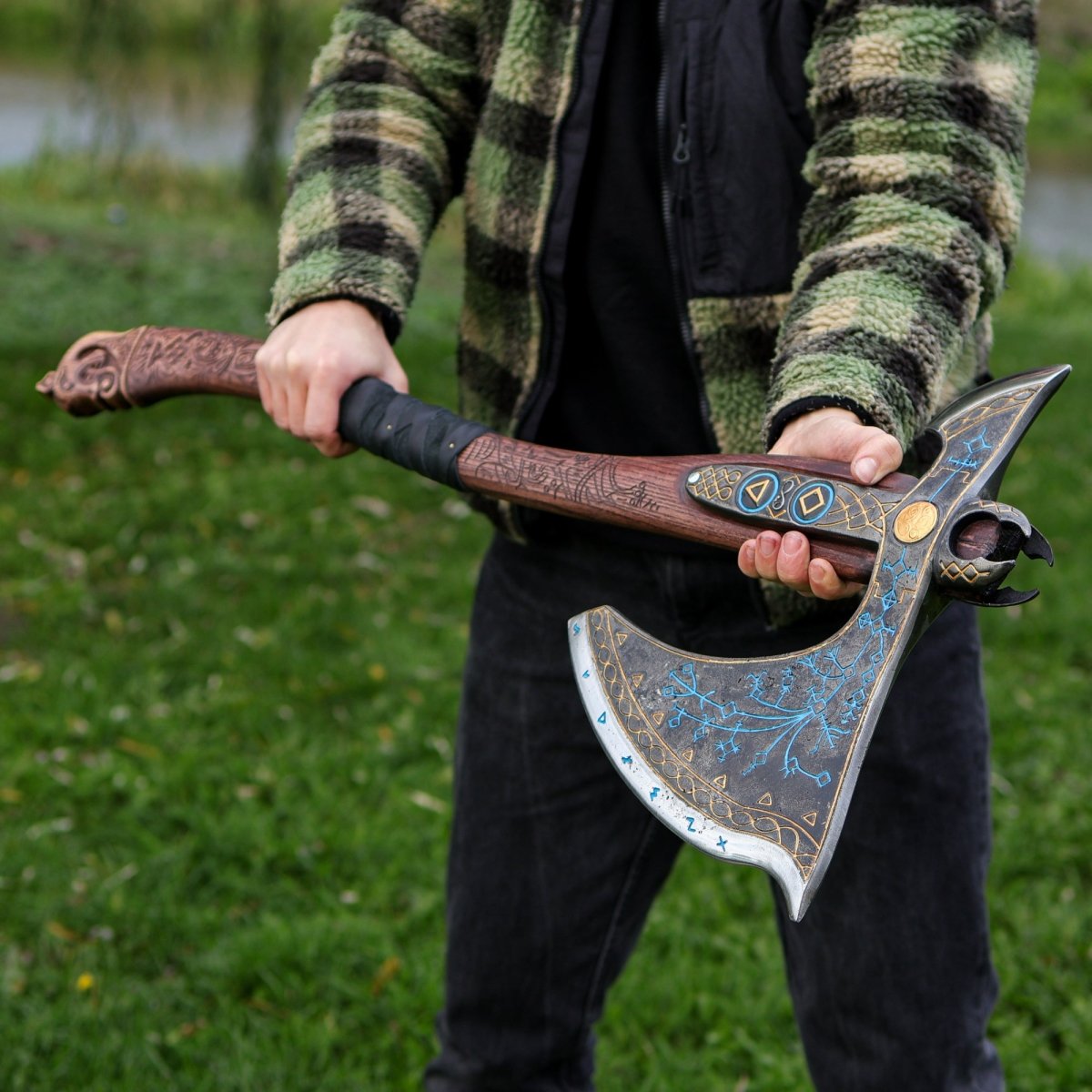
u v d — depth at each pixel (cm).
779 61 135
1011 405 103
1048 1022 249
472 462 125
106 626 396
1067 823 309
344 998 251
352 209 140
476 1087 167
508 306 149
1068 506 530
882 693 100
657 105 139
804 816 100
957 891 144
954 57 123
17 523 461
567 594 155
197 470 525
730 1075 236
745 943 268
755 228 137
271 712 349
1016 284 1119
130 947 261
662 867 164
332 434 131
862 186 123
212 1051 233
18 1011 241
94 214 1012
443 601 424
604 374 151
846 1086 151
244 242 974
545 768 158
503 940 163
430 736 341
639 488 119
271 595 416
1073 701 371
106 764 320
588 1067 176
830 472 108
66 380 149
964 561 98
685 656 110
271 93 916
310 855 290
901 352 112
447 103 151
